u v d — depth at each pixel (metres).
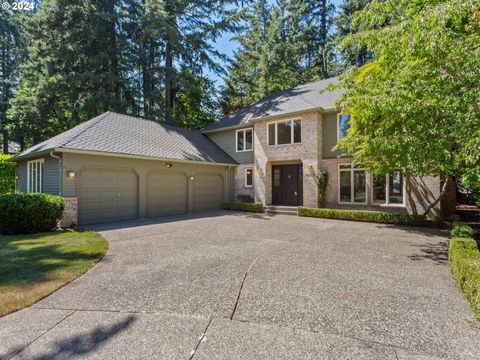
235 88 29.31
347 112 8.02
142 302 3.71
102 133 11.99
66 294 3.97
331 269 5.08
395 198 11.95
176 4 21.20
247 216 13.13
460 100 4.66
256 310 3.49
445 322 3.18
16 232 8.29
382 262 5.53
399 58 5.88
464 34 4.92
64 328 3.07
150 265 5.33
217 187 16.42
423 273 4.86
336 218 12.00
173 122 22.41
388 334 2.95
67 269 4.97
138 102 22.89
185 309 3.52
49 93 19.27
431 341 2.81
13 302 3.64
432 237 8.04
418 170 6.63
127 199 11.88
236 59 28.81
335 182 13.38
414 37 4.52
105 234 8.51
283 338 2.88
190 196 14.62
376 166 7.98
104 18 20.34
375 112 6.27
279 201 15.95
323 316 3.33
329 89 8.47
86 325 3.13
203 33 23.06
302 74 28.52
